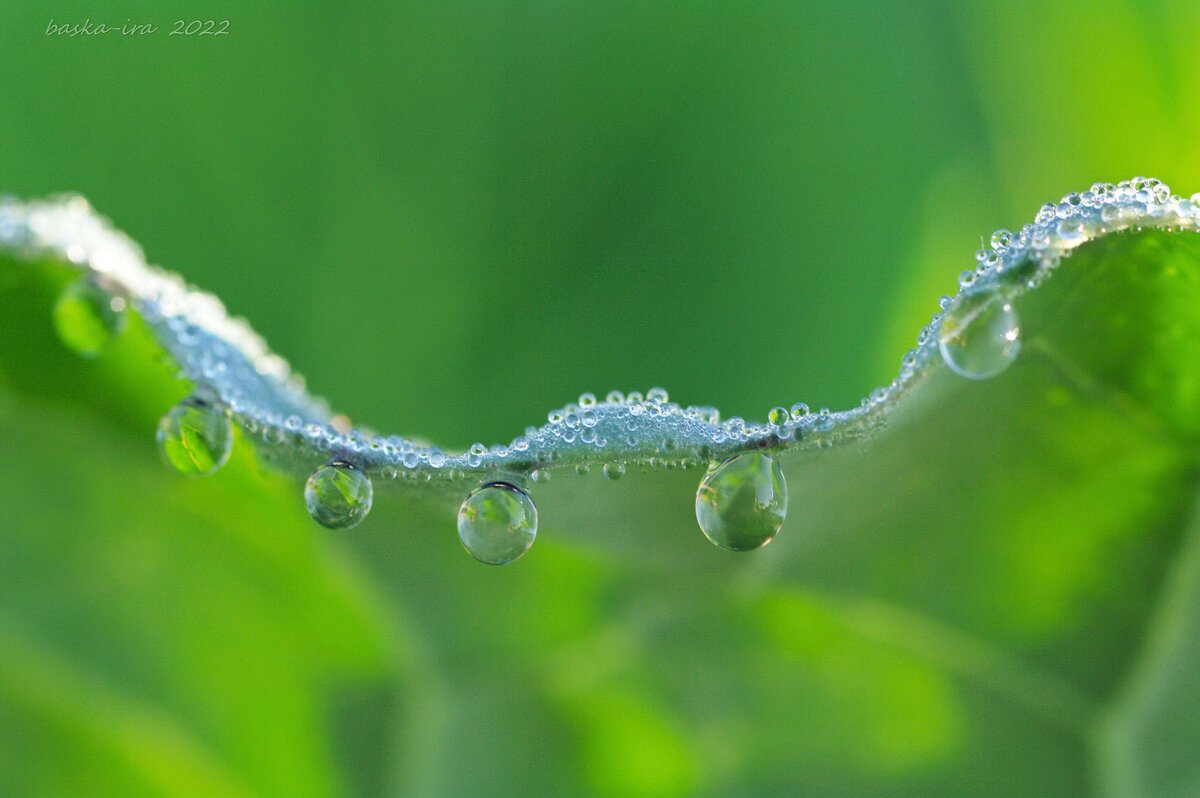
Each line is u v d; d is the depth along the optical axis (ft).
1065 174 0.72
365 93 0.61
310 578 0.44
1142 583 0.43
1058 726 0.44
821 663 0.44
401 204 0.60
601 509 0.43
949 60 0.71
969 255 0.66
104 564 0.44
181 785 0.45
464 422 0.58
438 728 0.44
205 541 0.44
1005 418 0.42
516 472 0.43
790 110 0.66
